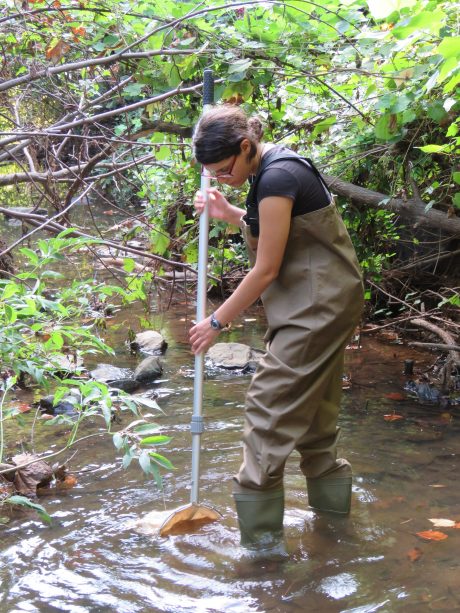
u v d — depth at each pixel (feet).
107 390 9.39
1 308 9.80
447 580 7.54
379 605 7.11
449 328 16.58
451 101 9.91
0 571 7.88
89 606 7.21
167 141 13.98
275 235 7.86
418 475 10.19
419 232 18.20
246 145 7.88
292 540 8.43
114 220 31.58
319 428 8.73
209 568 7.90
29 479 9.92
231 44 12.05
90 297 16.69
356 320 8.31
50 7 12.17
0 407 10.05
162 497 9.64
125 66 13.46
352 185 14.52
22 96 14.80
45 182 14.10
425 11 9.90
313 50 12.21
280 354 8.12
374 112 13.26
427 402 13.32
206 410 12.89
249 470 8.24
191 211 16.28
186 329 18.44
